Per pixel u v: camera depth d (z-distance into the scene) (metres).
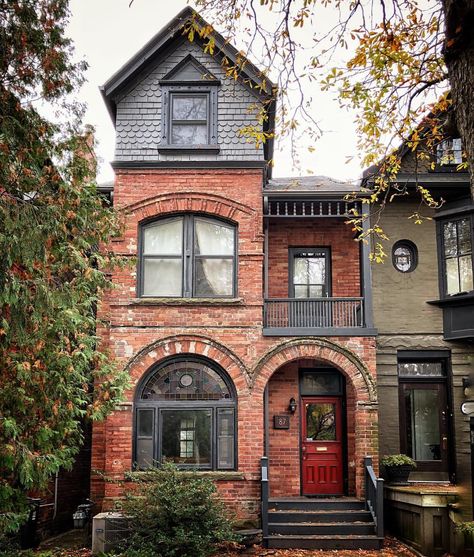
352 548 11.81
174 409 13.24
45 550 11.52
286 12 7.11
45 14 8.62
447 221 14.59
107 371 10.11
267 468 12.72
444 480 13.99
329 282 15.26
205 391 13.36
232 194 13.80
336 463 14.36
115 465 12.77
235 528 12.49
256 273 13.55
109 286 9.78
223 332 13.34
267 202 13.88
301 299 13.77
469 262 14.09
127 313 13.34
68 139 9.12
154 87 14.30
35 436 8.26
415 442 14.22
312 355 13.35
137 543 10.86
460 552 10.92
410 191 14.49
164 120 14.13
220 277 13.72
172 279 13.71
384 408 14.09
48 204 8.45
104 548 11.36
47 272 8.46
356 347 13.41
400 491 12.49
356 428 13.33
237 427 13.06
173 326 13.32
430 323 14.38
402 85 8.27
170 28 14.03
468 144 4.47
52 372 8.53
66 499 14.11
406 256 14.75
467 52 4.50
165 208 13.73
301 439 14.42
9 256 7.48
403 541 12.34
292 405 14.38
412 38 7.88
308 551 11.63
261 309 13.45
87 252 11.28
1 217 7.62
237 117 14.12
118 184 13.83
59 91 8.96
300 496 14.02
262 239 13.70
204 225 13.93
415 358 14.38
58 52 8.71
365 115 8.70
